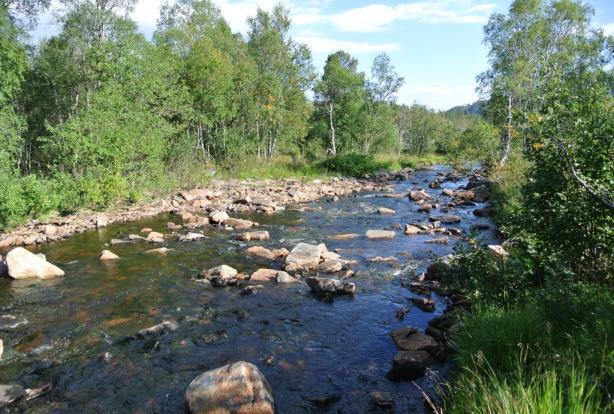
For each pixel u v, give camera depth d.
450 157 34.75
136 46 25.41
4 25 21.02
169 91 26.41
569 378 3.62
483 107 36.06
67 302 8.56
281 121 38.06
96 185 18.16
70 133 18.45
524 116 6.44
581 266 5.92
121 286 9.49
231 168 31.94
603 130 5.35
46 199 16.09
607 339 3.85
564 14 33.12
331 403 5.13
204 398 4.81
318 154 45.84
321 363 6.11
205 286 9.47
